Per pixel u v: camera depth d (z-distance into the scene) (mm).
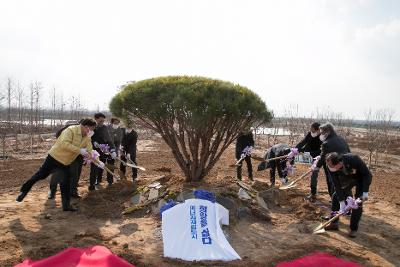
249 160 10391
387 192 10555
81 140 7570
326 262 5422
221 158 16562
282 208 8109
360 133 45781
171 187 7930
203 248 5695
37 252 5422
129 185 8625
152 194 7672
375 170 15344
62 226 6637
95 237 6105
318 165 7961
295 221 7324
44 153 17203
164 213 6176
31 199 8445
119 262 5094
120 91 7961
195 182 8062
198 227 6031
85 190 9305
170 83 7457
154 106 7301
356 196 6844
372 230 7141
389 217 8062
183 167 8211
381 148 24469
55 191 8461
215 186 7973
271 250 5902
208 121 7289
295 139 30016
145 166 13562
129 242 5996
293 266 5262
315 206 8180
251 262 5395
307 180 11625
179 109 7168
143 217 7152
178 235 5895
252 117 7730
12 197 8633
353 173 6707
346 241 6484
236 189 8055
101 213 7320
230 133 7953
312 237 6539
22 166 12992
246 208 7359
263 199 8250
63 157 7336
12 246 5641
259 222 7148
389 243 6527
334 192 7312
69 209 7480
